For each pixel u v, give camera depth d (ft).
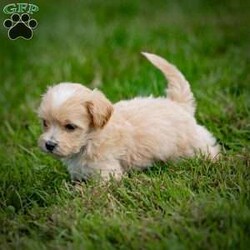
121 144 24.48
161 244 18.95
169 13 49.08
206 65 37.09
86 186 23.49
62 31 46.24
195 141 25.95
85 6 51.90
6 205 23.45
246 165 24.36
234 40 41.83
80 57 40.29
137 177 23.85
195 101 30.17
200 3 50.83
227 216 20.04
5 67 41.14
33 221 21.53
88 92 23.81
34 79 38.52
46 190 24.16
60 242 19.85
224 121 29.60
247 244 18.85
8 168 26.86
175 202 21.85
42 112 23.75
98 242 19.61
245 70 35.94
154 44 41.45
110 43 42.68
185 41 41.75
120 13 49.98
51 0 53.21
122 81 35.99
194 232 19.35
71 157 24.62
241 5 49.47
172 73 27.53
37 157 27.89
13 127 32.71
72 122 23.30
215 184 23.17
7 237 20.79
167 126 25.38
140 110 25.59
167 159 25.55
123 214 21.30
